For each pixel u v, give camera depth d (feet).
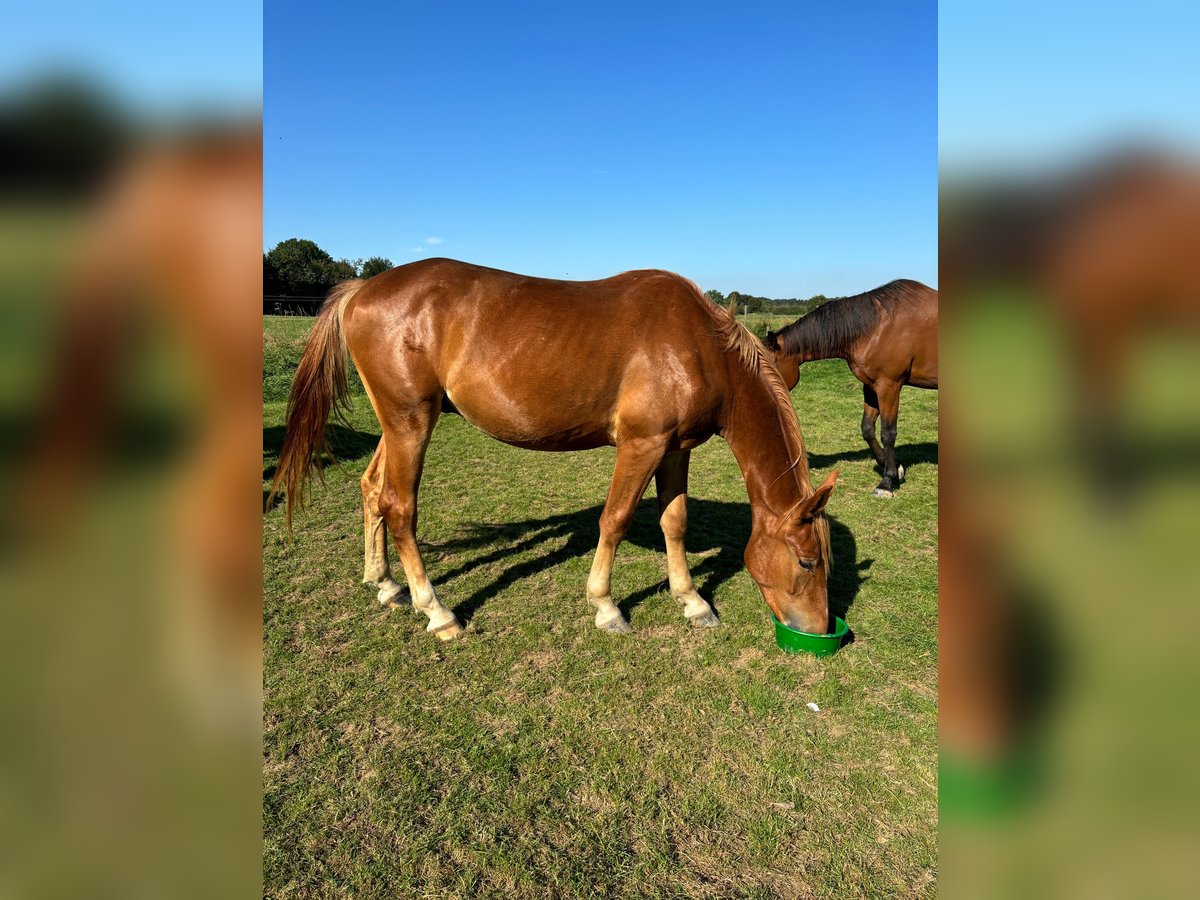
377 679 9.90
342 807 7.35
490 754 8.27
